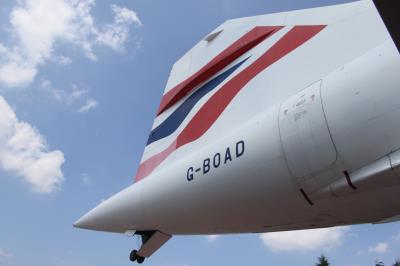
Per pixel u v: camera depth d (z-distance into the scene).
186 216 8.08
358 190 5.36
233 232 8.30
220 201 7.07
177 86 9.98
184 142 8.94
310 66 6.76
